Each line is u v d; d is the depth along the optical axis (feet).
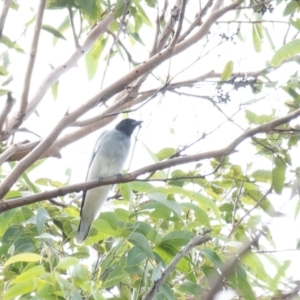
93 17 30.35
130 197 26.71
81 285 19.17
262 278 25.46
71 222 28.89
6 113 25.29
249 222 29.17
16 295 19.01
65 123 25.76
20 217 27.66
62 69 30.09
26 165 24.18
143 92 31.27
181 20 27.99
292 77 29.58
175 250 25.90
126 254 25.40
